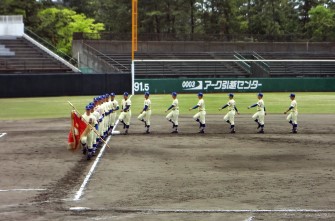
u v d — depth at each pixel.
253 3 92.94
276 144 22.61
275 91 57.81
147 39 71.38
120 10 83.31
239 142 23.22
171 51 70.25
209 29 88.38
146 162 18.41
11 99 49.62
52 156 19.73
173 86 55.75
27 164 18.11
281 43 73.75
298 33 92.00
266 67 66.38
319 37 86.12
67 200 13.20
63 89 53.06
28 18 74.12
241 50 72.31
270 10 91.38
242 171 16.73
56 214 11.98
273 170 16.89
